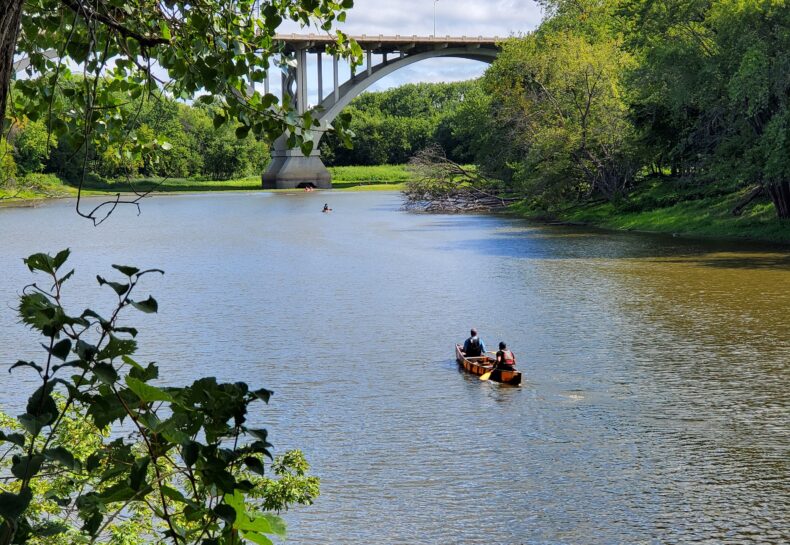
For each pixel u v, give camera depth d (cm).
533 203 7350
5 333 2789
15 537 320
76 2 571
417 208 9156
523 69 7712
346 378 2227
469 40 12631
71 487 557
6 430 994
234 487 350
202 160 15562
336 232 6519
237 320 3031
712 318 2889
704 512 1392
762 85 4422
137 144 726
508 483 1524
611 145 6656
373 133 17912
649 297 3325
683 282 3634
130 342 347
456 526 1358
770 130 4406
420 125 18238
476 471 1581
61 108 680
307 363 2392
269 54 638
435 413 1927
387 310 3198
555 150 6831
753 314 2933
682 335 2656
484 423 1853
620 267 4150
